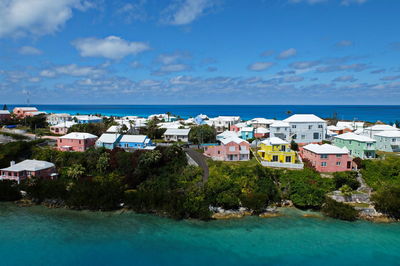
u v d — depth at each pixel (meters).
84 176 72.44
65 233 50.81
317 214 59.16
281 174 67.62
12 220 55.44
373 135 99.94
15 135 108.69
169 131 113.12
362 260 43.94
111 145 90.38
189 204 56.53
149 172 71.31
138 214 58.88
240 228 53.47
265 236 50.72
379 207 57.84
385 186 62.84
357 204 61.22
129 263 42.62
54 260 42.97
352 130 123.06
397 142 88.44
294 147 88.69
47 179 67.50
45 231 51.38
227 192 59.72
